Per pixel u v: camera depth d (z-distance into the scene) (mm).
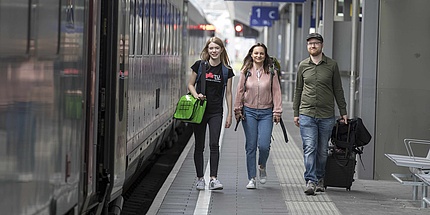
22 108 6656
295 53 56344
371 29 19453
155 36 19234
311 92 16500
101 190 11031
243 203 15906
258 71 17078
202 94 16750
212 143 17125
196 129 17266
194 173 20312
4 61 6160
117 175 11383
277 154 25516
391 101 19547
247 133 17375
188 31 33625
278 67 17234
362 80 19531
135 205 18844
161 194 16828
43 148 7367
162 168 25469
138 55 15383
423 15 19328
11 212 6398
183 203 15797
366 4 19359
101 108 11023
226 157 24375
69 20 8383
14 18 6383
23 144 6707
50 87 7598
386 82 19516
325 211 15156
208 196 16672
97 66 10016
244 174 20328
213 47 16656
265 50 16953
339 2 30312
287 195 16969
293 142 29922
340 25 29844
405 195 17312
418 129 19547
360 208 15555
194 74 16938
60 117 8031
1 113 6098
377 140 19609
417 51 19422
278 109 17078
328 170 17297
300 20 55812
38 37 7125
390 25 19391
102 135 11016
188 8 33188
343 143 17094
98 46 10078
